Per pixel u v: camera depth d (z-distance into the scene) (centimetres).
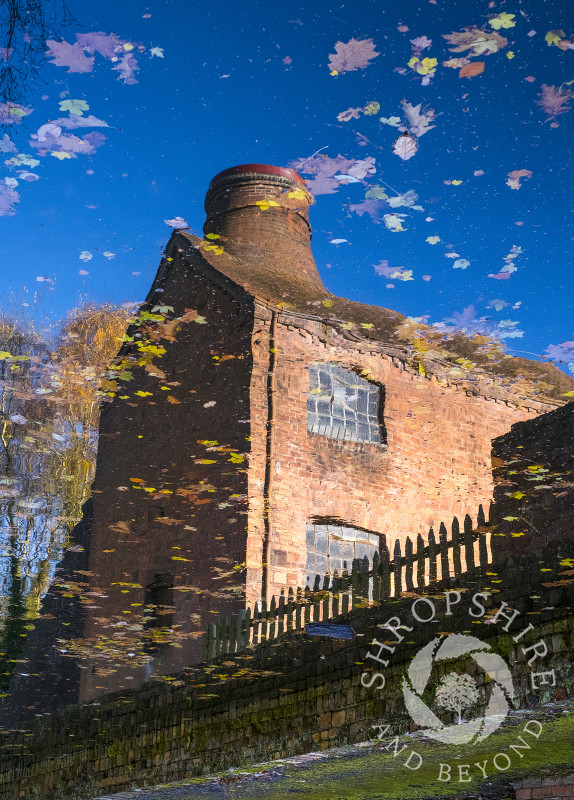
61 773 1204
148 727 1021
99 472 1952
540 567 584
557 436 770
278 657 848
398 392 1633
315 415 1526
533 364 1923
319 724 760
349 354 1584
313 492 1460
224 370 1548
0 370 2611
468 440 1695
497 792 895
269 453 1429
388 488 1554
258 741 834
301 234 2141
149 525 1683
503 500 807
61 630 1934
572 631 543
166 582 1600
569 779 802
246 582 1338
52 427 2636
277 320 1517
